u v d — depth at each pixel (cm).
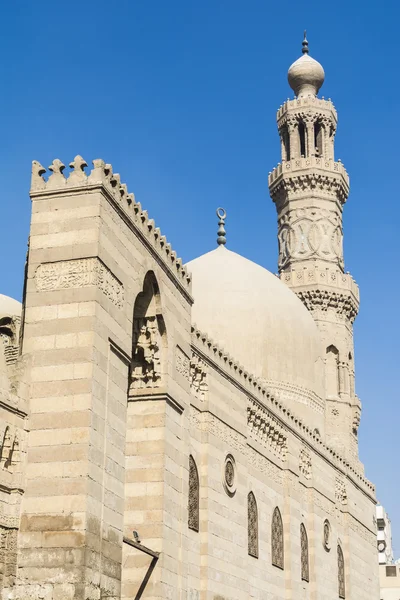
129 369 3866
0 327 4578
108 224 3381
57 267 3284
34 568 2956
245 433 4988
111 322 3328
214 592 4291
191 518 4225
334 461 6675
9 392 3056
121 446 3325
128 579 3631
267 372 6519
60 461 3055
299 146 8969
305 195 8750
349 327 8650
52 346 3192
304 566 5759
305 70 9150
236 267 6962
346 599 6575
